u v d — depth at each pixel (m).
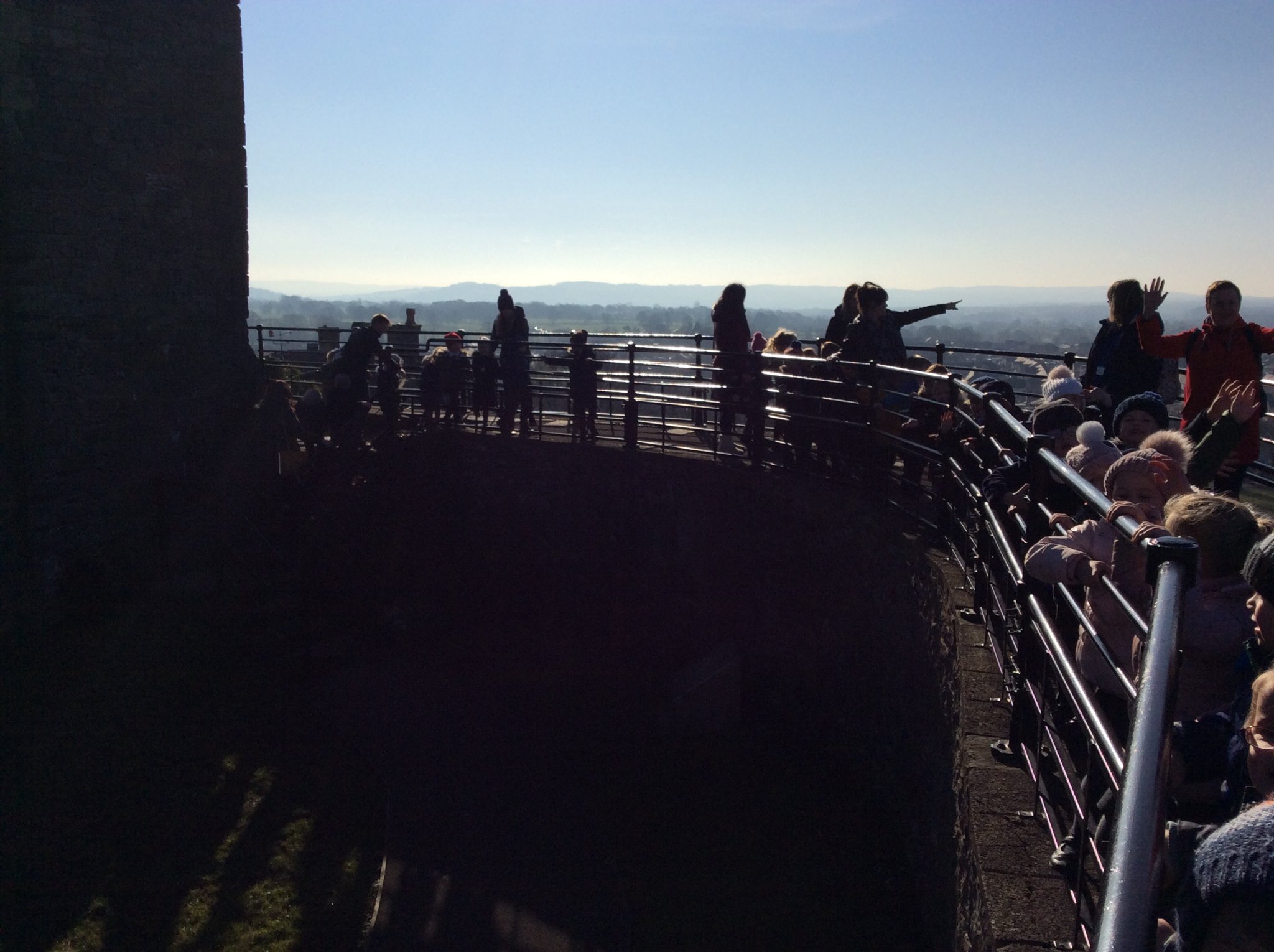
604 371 12.25
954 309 9.13
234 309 14.51
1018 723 4.01
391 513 13.22
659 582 11.02
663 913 6.23
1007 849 3.37
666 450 11.42
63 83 12.02
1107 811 2.95
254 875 6.82
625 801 7.78
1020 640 4.01
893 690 6.85
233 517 13.45
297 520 13.07
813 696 8.54
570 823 7.46
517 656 11.16
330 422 13.79
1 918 6.36
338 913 6.37
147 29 12.98
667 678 10.30
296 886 6.68
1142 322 6.29
